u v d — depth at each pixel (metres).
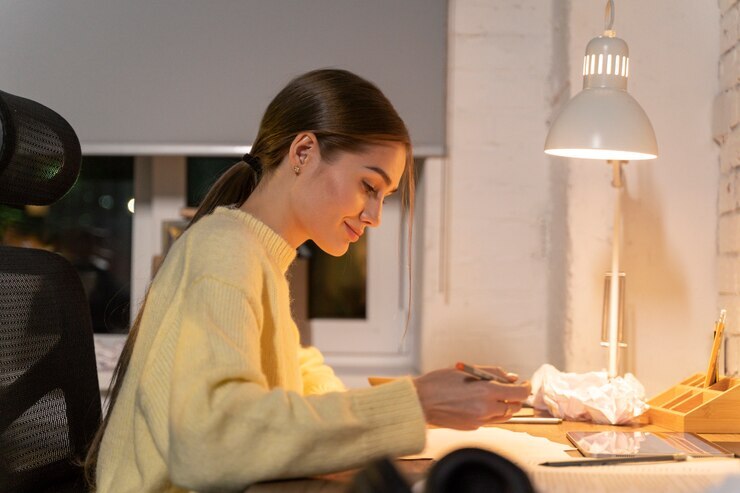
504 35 2.42
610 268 2.09
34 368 1.27
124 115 2.41
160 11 2.41
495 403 1.03
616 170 1.85
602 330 1.93
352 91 1.19
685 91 2.02
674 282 2.03
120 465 1.10
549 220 2.40
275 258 1.18
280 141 1.21
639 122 1.62
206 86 2.41
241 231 1.12
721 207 1.98
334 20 2.42
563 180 2.19
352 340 2.67
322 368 1.56
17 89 2.42
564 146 1.62
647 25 2.03
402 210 2.65
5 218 2.71
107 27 2.42
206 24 2.42
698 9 2.02
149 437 1.05
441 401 1.02
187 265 1.08
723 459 1.19
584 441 1.30
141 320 1.16
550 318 2.34
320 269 2.68
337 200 1.18
